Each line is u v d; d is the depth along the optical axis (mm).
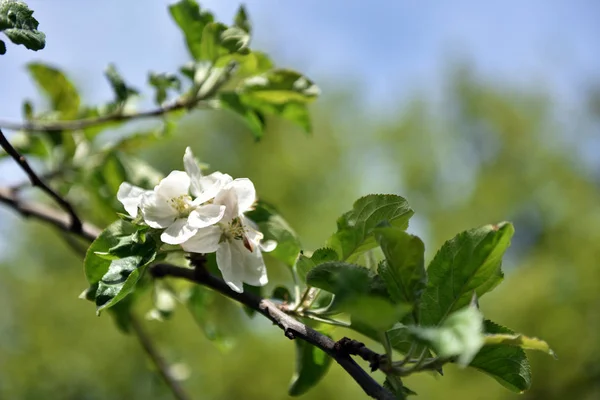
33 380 10688
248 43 2549
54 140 3336
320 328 1942
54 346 10695
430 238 14828
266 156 11883
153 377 3471
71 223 2336
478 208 14781
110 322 10672
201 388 9234
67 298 11062
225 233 1697
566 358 11391
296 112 2936
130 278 1519
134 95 3037
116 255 1573
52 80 3301
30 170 2096
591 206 13844
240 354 9547
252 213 2117
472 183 15383
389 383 1400
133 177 3156
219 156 11719
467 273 1537
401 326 1617
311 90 2811
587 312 11805
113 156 3148
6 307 11203
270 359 9727
